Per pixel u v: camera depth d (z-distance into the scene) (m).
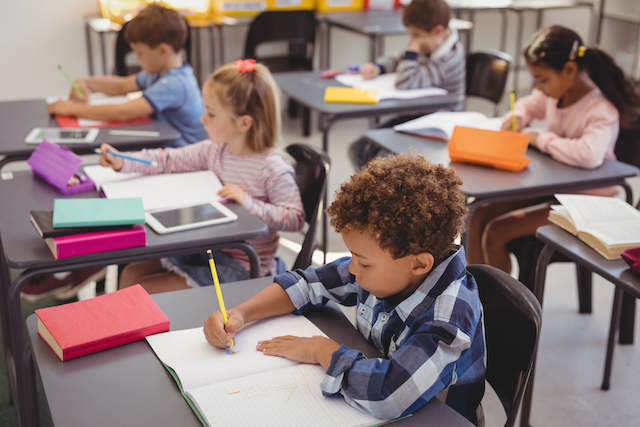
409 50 2.80
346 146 4.03
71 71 4.19
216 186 1.71
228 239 1.41
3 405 1.78
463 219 0.91
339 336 1.05
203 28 4.19
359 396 0.84
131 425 0.82
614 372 1.94
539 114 2.34
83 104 2.35
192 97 2.48
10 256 1.28
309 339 0.97
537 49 2.02
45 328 1.00
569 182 1.83
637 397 1.83
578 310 2.29
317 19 4.36
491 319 1.09
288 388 0.88
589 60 1.99
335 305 1.15
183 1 4.04
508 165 1.89
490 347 1.10
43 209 1.57
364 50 4.88
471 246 2.10
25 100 2.58
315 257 2.68
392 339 0.99
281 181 1.73
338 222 0.90
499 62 2.84
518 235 1.97
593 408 1.78
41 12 3.99
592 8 4.79
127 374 0.92
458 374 0.94
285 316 1.09
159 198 1.62
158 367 0.94
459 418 0.85
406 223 0.85
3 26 3.94
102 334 0.98
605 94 2.01
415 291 0.94
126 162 1.79
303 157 1.83
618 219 1.49
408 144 2.14
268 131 1.78
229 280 1.65
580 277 2.21
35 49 4.05
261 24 3.91
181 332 1.03
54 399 0.87
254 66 1.75
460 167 1.93
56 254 1.27
